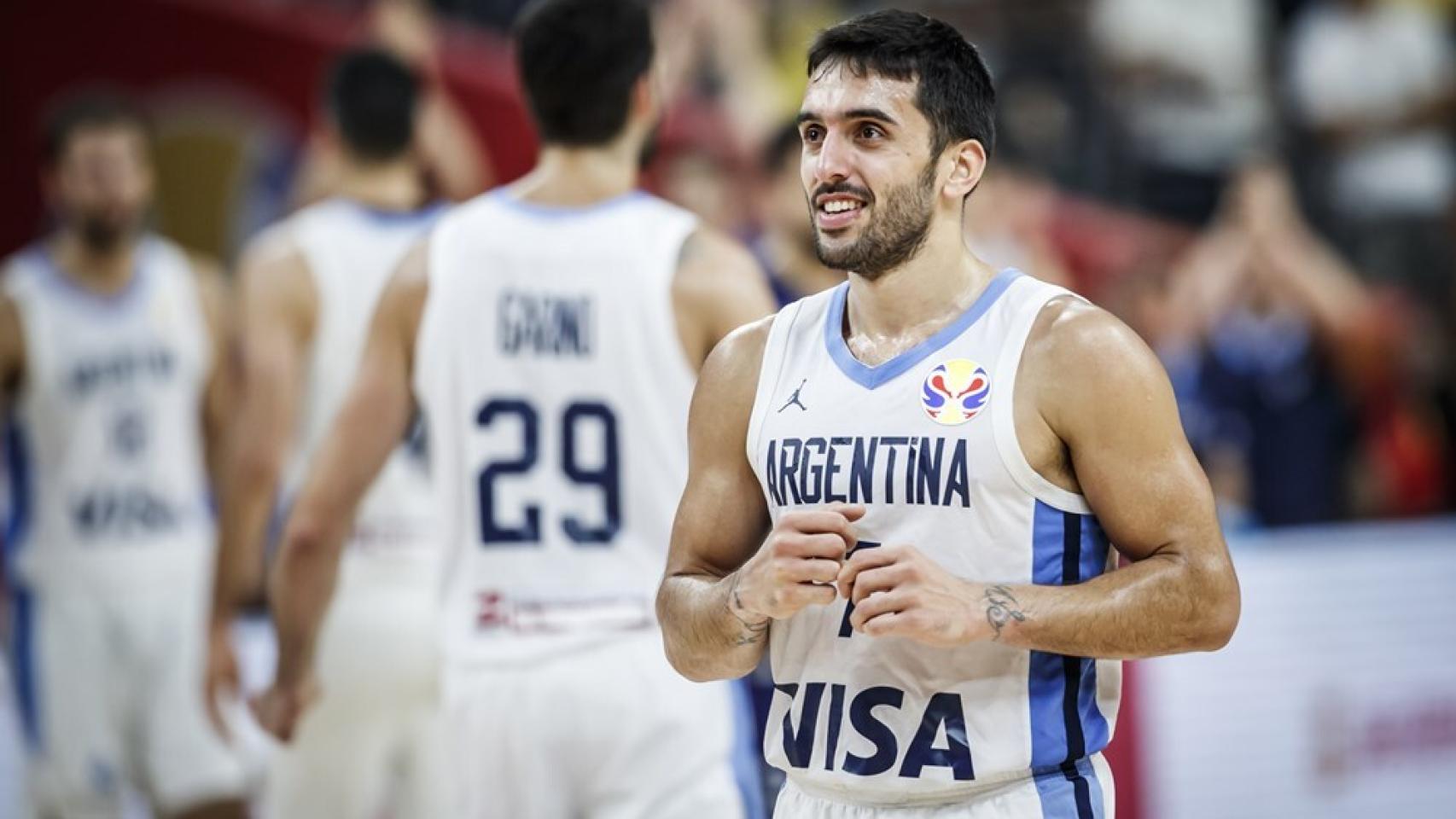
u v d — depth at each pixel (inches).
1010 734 228.5
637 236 326.6
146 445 523.5
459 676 324.8
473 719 321.7
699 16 802.8
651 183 665.6
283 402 428.1
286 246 434.6
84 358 518.0
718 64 805.2
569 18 325.4
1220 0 930.1
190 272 541.6
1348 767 603.8
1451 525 671.8
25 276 521.0
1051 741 229.5
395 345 332.8
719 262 329.4
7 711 518.6
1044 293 231.0
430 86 642.2
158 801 520.1
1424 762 625.0
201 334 538.3
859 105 225.0
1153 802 561.3
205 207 625.0
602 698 316.8
